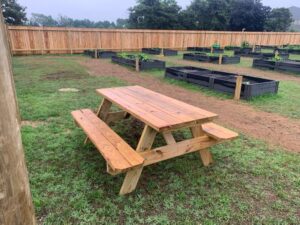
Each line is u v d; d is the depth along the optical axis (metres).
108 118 3.47
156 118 2.12
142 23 25.62
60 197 1.99
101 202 1.95
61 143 2.96
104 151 2.00
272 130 3.67
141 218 1.80
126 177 2.02
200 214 1.86
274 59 10.14
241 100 5.36
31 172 2.33
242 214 1.87
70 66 9.45
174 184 2.22
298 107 4.88
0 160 0.60
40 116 3.87
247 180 2.33
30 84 6.18
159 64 9.41
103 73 8.27
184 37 17.58
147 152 2.11
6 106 0.60
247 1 28.45
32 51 12.84
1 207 0.63
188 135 3.34
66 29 13.41
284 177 2.40
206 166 2.55
